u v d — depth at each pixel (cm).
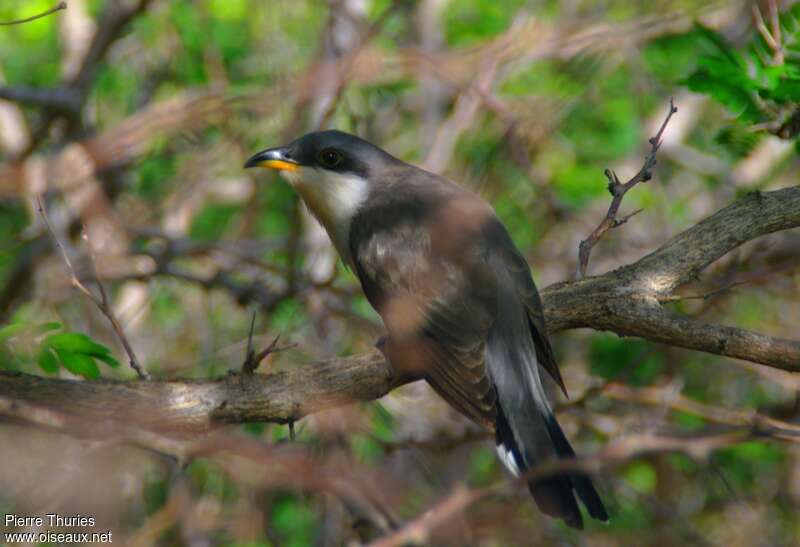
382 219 916
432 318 832
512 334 831
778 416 1216
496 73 1354
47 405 692
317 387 734
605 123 1513
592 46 1354
